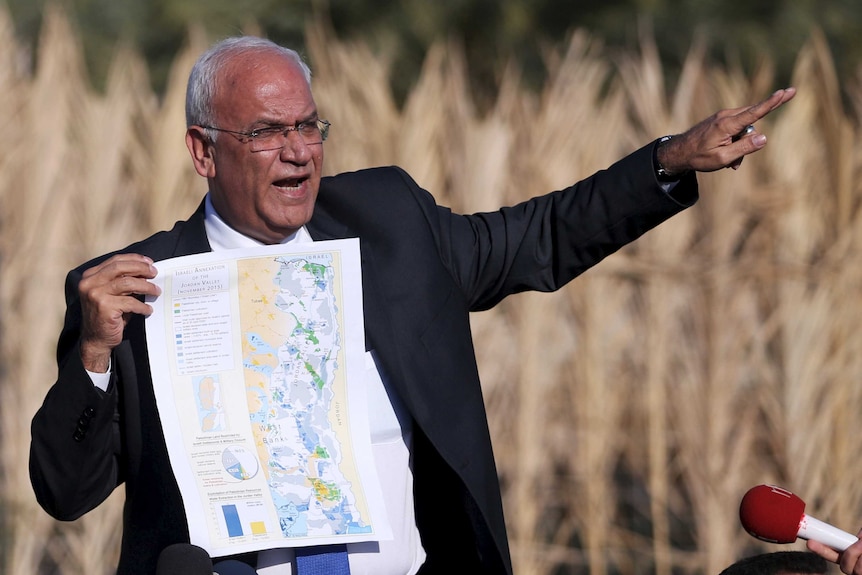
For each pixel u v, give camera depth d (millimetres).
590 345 20672
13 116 20516
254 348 8289
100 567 19984
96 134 20469
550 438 21000
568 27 39938
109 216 20375
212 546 8008
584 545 20828
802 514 8312
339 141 20875
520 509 20656
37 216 20297
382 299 8797
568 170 20734
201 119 8664
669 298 20516
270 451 8164
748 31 38500
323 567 8500
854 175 20328
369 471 8195
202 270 8352
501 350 20906
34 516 19875
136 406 8492
